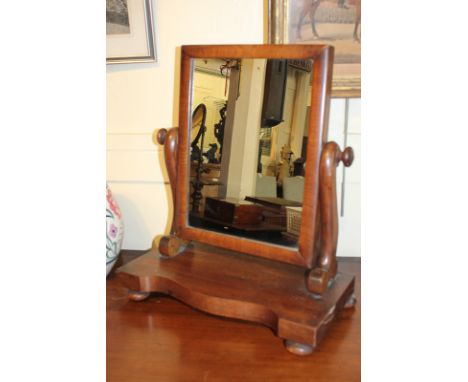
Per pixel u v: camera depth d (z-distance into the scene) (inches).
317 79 21.5
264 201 24.8
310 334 20.5
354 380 20.0
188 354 22.1
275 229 24.6
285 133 23.3
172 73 34.0
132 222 37.1
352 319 25.8
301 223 23.4
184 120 27.0
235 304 23.0
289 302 22.7
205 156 26.9
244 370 20.7
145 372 20.6
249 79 24.3
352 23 29.7
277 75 23.2
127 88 35.0
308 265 23.5
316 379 20.0
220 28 32.4
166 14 32.9
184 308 27.4
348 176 32.9
